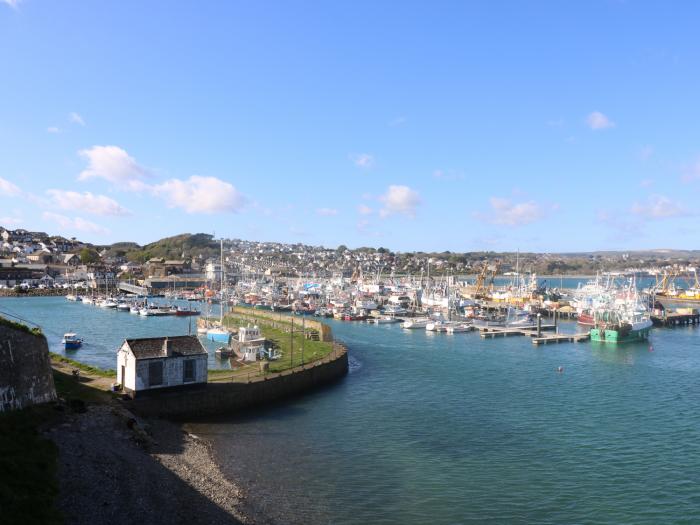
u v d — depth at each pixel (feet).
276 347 331.77
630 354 360.89
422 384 260.83
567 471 153.89
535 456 165.17
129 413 173.17
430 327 472.44
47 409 150.51
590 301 623.77
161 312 591.78
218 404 201.98
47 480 109.81
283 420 198.29
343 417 203.31
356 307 600.39
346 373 287.28
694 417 208.95
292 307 635.25
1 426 124.88
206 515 117.50
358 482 143.33
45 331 457.68
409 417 204.64
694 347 395.14
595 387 259.19
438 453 166.40
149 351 193.77
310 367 251.80
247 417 200.54
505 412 213.25
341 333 458.09
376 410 213.66
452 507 130.62
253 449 165.99
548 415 209.87
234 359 317.42
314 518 122.72
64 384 193.47
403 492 138.10
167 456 148.77
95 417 157.99
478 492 139.23
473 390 249.55
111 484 119.65
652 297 654.94
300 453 163.73
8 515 90.07
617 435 186.19
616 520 126.00
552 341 410.52
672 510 131.23
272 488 137.39
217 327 429.38
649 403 229.66
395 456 163.02
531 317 566.77
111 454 135.64
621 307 504.02
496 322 520.83
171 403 191.11
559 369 299.99
